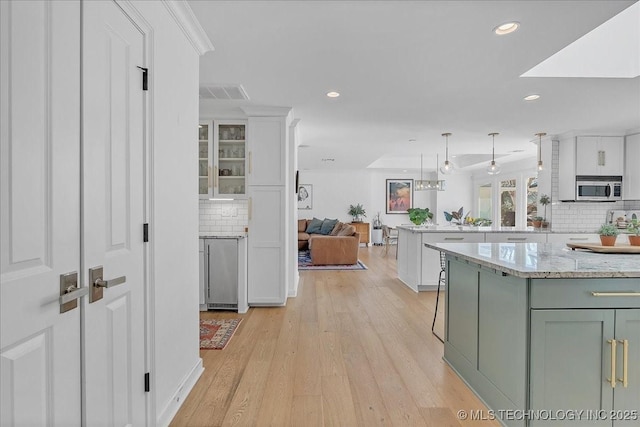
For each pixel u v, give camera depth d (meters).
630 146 5.07
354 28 2.26
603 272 1.69
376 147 6.75
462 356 2.47
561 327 1.75
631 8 2.91
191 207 2.35
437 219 10.91
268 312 4.04
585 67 3.06
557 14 2.07
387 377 2.49
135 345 1.62
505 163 9.15
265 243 4.24
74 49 1.21
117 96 1.48
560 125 4.82
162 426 1.87
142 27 1.67
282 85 3.32
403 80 3.16
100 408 1.37
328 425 1.94
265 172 4.20
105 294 1.39
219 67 2.90
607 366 1.75
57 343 1.14
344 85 3.32
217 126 4.30
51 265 1.12
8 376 0.97
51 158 1.12
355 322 3.69
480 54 2.62
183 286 2.21
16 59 0.99
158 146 1.84
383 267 7.04
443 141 6.08
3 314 0.95
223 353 2.89
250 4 2.00
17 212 0.99
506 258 2.14
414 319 3.79
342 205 11.08
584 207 5.50
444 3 1.97
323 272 6.50
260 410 2.08
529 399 1.75
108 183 1.42
